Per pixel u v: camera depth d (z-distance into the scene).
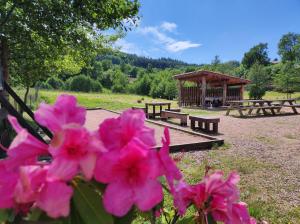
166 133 0.73
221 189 0.83
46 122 0.68
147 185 0.62
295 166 5.98
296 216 3.82
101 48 12.23
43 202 0.55
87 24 7.93
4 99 1.70
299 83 40.59
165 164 0.69
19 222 0.68
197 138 8.72
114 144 0.67
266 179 5.19
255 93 37.84
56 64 11.54
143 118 0.70
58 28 7.21
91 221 0.66
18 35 7.10
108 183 0.65
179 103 23.56
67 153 0.58
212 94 24.27
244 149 7.50
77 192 0.67
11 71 9.85
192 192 0.86
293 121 13.28
